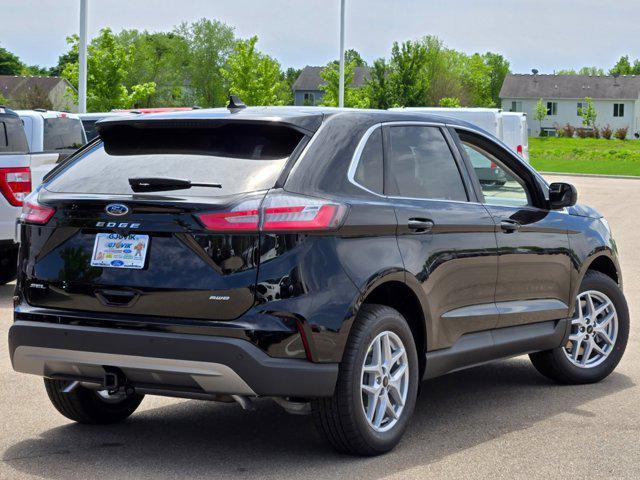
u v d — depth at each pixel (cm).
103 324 484
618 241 1753
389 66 6838
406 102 6744
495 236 607
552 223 665
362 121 539
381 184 535
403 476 486
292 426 583
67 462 505
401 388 536
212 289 466
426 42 11769
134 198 485
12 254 1192
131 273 482
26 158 1109
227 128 508
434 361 561
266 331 464
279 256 470
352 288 489
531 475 491
